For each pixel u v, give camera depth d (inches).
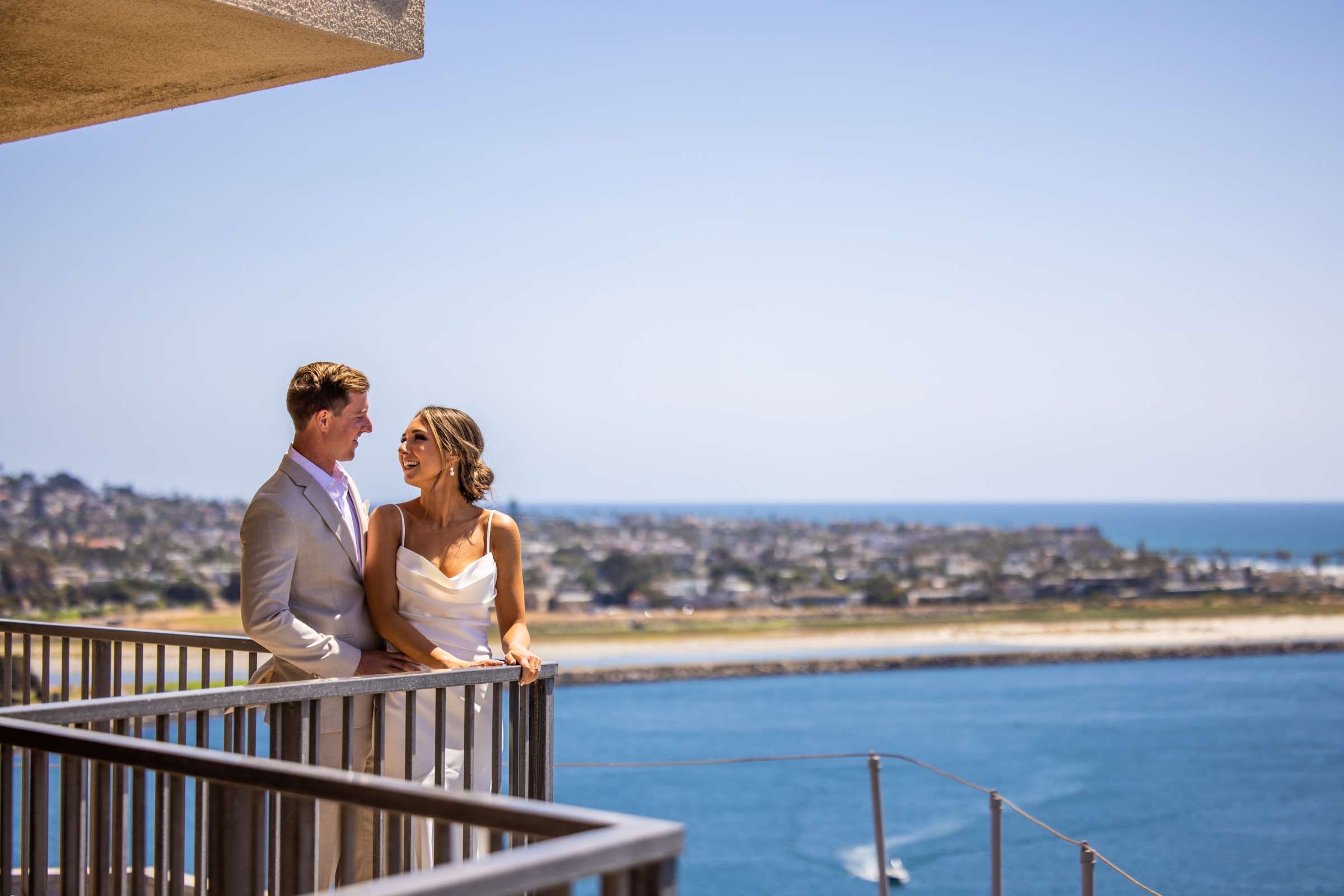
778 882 1395.2
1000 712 2945.4
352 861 72.1
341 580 138.3
